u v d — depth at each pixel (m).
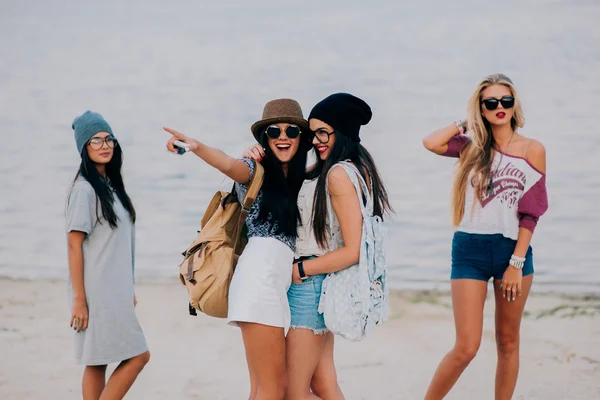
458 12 25.20
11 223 11.12
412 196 11.56
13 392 5.24
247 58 23.27
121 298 4.11
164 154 14.70
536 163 4.11
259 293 3.54
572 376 5.46
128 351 4.12
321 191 3.72
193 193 12.31
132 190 12.48
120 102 19.42
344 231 3.67
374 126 15.69
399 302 7.51
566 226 10.05
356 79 19.94
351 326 3.65
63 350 6.19
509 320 4.23
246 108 18.22
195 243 3.79
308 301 3.72
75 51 25.66
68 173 13.91
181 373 5.70
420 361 5.91
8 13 31.67
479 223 4.17
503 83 4.11
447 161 13.27
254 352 3.58
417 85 18.86
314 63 22.00
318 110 3.74
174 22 28.62
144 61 23.92
